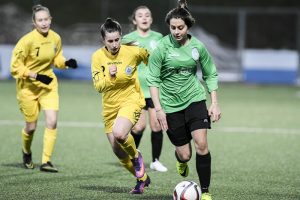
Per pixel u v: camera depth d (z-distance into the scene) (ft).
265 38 164.76
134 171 37.76
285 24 165.58
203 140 33.86
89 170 45.62
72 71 135.74
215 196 36.96
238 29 142.61
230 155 53.83
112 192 37.60
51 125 45.09
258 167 48.08
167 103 35.32
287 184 41.32
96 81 35.29
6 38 149.07
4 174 43.42
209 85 34.78
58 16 166.61
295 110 91.86
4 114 80.94
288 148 58.29
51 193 37.06
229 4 166.09
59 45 46.21
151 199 35.63
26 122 45.62
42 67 45.65
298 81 137.39
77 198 35.73
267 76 137.18
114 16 156.25
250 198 36.47
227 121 78.59
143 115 46.37
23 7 160.76
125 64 35.53
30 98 45.39
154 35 48.26
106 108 36.63
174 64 34.40
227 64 139.64
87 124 73.72
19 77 44.11
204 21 160.04
